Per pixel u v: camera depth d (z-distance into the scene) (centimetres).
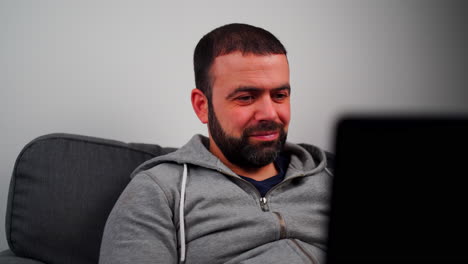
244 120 91
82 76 128
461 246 33
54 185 94
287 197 95
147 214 84
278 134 93
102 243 86
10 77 122
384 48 162
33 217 91
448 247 33
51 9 124
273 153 93
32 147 97
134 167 105
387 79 164
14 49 122
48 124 125
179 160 96
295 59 152
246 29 95
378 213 33
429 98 168
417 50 165
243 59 90
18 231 91
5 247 124
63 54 126
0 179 123
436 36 167
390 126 32
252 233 86
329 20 154
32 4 122
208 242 86
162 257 81
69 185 95
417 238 33
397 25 162
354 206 33
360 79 160
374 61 161
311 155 112
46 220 91
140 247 80
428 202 33
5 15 120
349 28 157
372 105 163
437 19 166
